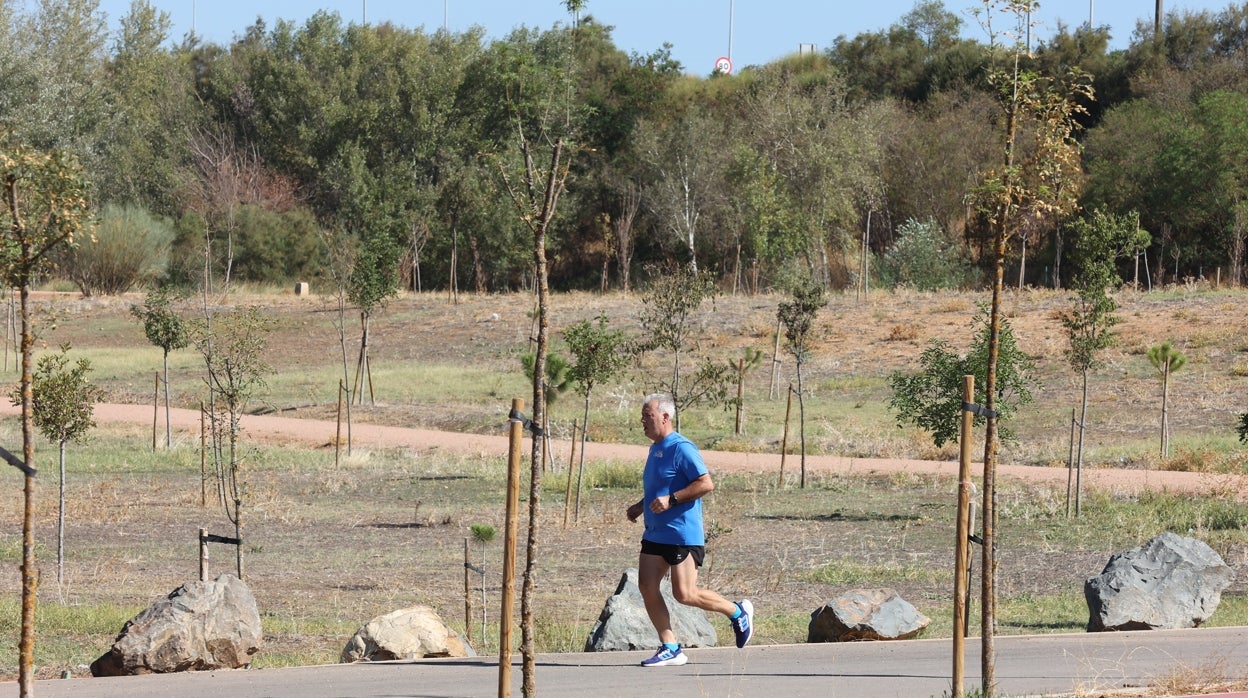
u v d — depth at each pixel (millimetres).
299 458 57875
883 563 34375
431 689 16250
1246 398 65875
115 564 34031
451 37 162625
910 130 145125
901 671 17109
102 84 158375
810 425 65500
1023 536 39125
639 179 150875
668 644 17500
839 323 90500
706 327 91312
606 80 163500
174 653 19266
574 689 15961
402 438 64750
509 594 12398
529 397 75188
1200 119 122250
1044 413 65938
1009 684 16234
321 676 17250
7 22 136500
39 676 21125
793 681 16375
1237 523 39500
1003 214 14977
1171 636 20141
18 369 87125
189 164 162625
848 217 131125
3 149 13422
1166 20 160250
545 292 12383
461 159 151750
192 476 52562
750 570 33469
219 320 81375
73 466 55062
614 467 52906
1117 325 81875
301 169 163125
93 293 122062
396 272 77562
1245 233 116000
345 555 35906
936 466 53906
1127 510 42781
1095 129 133500
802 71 164500
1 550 35781
